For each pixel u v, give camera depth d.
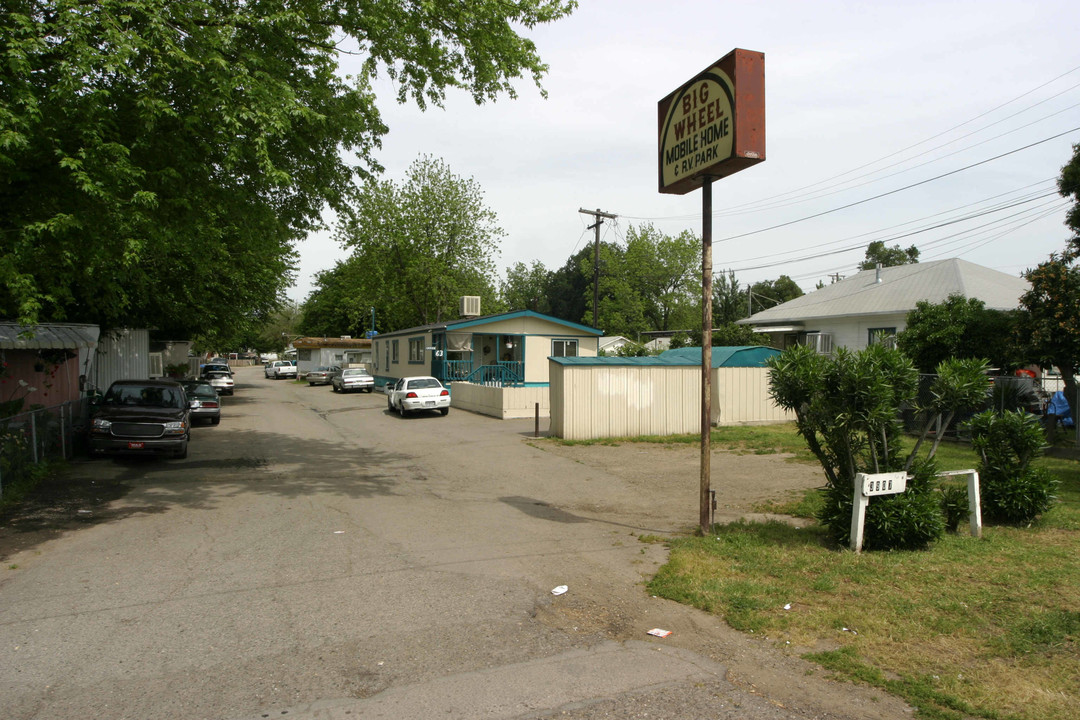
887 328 24.61
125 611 5.11
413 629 4.78
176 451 13.20
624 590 5.65
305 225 12.10
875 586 5.44
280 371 58.47
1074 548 6.46
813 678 3.99
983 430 7.74
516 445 15.83
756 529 7.41
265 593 5.55
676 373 17.50
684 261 53.91
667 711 3.61
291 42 9.70
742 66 6.63
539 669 4.14
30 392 14.35
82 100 7.36
